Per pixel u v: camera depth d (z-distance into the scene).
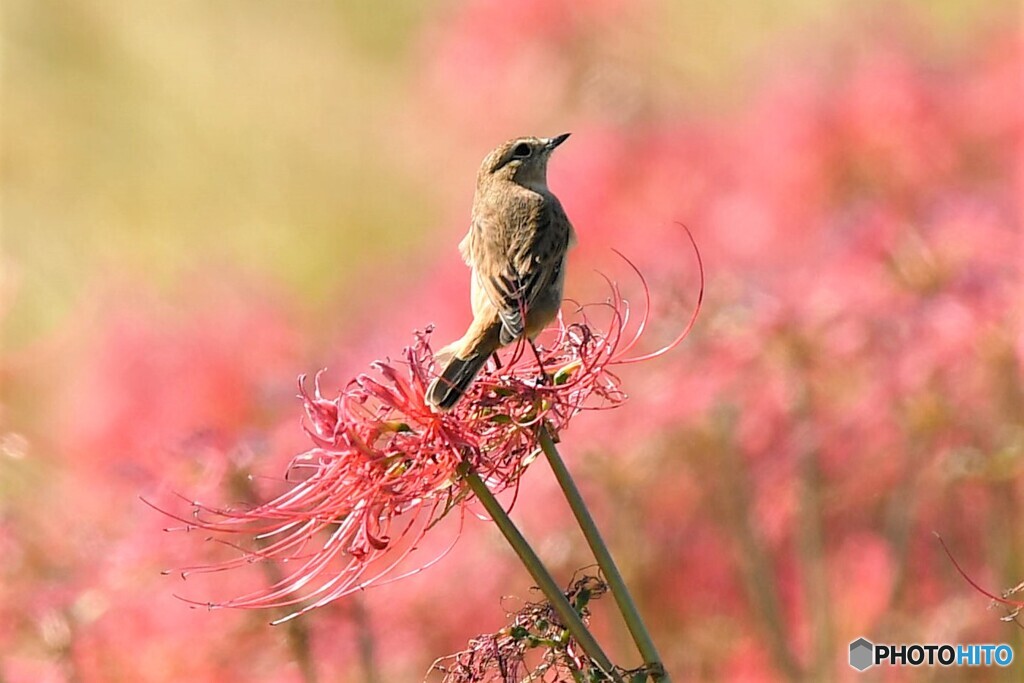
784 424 12.09
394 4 27.17
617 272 16.28
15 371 16.42
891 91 17.42
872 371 11.80
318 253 23.52
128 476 11.18
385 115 25.06
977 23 21.19
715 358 12.16
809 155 17.19
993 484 11.05
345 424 6.39
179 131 24.66
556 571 12.07
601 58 23.00
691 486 12.23
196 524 6.70
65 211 23.23
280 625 9.63
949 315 11.50
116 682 10.55
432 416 6.41
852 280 11.97
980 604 11.40
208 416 14.81
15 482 13.30
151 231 23.41
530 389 6.49
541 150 9.90
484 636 6.51
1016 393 11.36
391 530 11.66
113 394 15.07
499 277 8.87
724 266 13.98
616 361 6.80
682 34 24.06
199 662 10.48
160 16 25.66
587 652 6.43
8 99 24.44
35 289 20.53
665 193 17.36
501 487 6.56
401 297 16.84
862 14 20.52
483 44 23.56
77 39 25.02
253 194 24.11
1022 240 11.97
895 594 11.56
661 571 12.32
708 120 20.48
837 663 11.52
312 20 26.45
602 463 12.09
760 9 24.39
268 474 10.09
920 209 14.04
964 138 17.30
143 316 16.56
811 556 11.66
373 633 10.64
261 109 25.02
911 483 11.65
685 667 11.85
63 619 10.59
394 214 24.02
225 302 17.28
